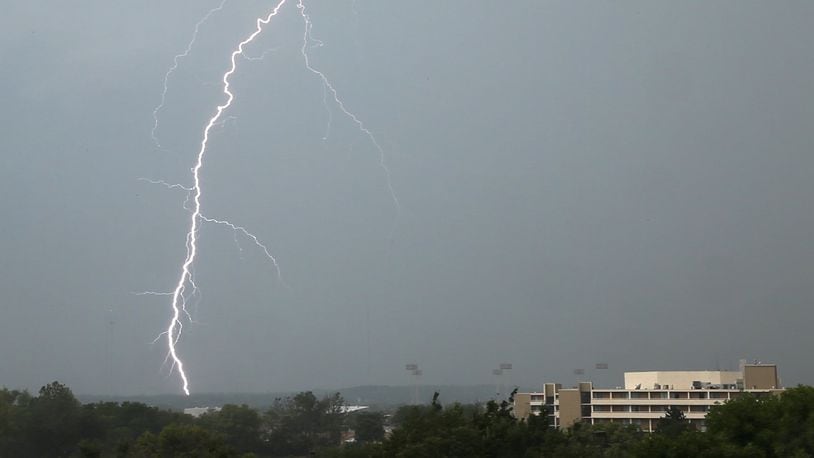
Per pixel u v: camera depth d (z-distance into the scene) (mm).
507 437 53156
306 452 134750
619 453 63312
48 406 107250
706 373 130000
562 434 57125
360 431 136750
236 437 128750
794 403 51719
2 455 102812
